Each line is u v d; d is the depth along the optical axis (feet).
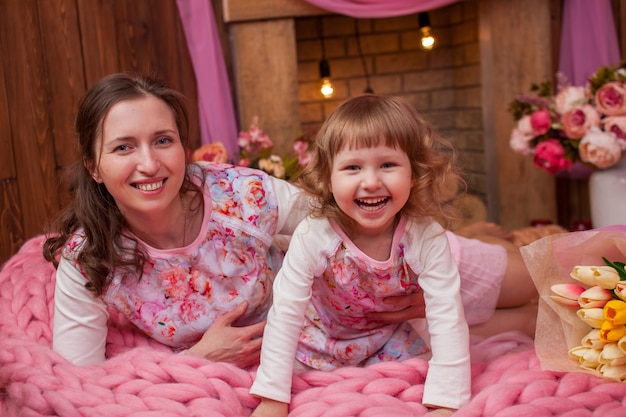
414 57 13.65
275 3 10.92
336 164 4.78
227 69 11.41
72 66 9.82
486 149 12.09
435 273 4.95
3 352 5.27
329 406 4.63
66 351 5.33
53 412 4.73
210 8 10.67
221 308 5.60
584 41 11.44
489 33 11.66
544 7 11.61
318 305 5.62
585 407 4.39
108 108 4.93
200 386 4.77
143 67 10.50
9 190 9.23
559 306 4.92
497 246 6.50
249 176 5.65
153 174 4.91
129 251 5.32
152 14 10.54
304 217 5.32
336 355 5.65
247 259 5.57
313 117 13.50
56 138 9.71
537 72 11.73
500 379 4.86
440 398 4.64
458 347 4.72
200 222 5.45
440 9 13.53
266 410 4.75
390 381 4.83
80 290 5.30
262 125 11.30
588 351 4.69
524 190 11.96
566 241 4.94
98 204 5.29
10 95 9.25
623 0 11.79
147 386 4.77
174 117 5.27
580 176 11.64
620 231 4.82
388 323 5.73
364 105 4.84
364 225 4.78
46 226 5.88
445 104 13.85
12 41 9.27
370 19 13.39
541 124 9.60
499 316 6.63
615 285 4.58
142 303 5.53
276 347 4.83
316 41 13.32
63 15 9.73
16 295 6.16
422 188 4.96
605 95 9.31
